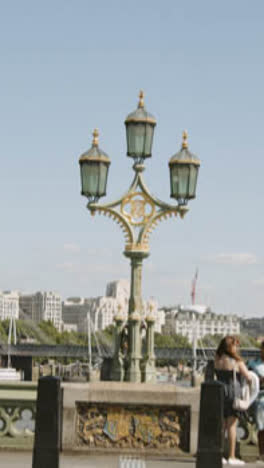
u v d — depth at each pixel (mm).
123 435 13586
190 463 12953
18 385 14547
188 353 147750
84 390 13625
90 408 13664
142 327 19734
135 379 19234
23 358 152625
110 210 19656
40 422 11852
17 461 12898
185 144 19969
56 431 11828
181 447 13547
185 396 13547
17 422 14047
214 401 11844
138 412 13648
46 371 151625
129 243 19656
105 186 19656
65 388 13625
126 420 13633
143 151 19812
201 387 11914
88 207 19562
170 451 13492
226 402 13172
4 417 14000
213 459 11719
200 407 11875
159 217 19703
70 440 13539
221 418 11805
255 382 13109
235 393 13141
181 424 13594
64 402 13594
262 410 13398
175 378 136750
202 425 11820
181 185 19641
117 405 13648
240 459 13750
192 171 19688
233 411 13227
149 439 13570
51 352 153000
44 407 11883
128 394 13625
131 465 12664
